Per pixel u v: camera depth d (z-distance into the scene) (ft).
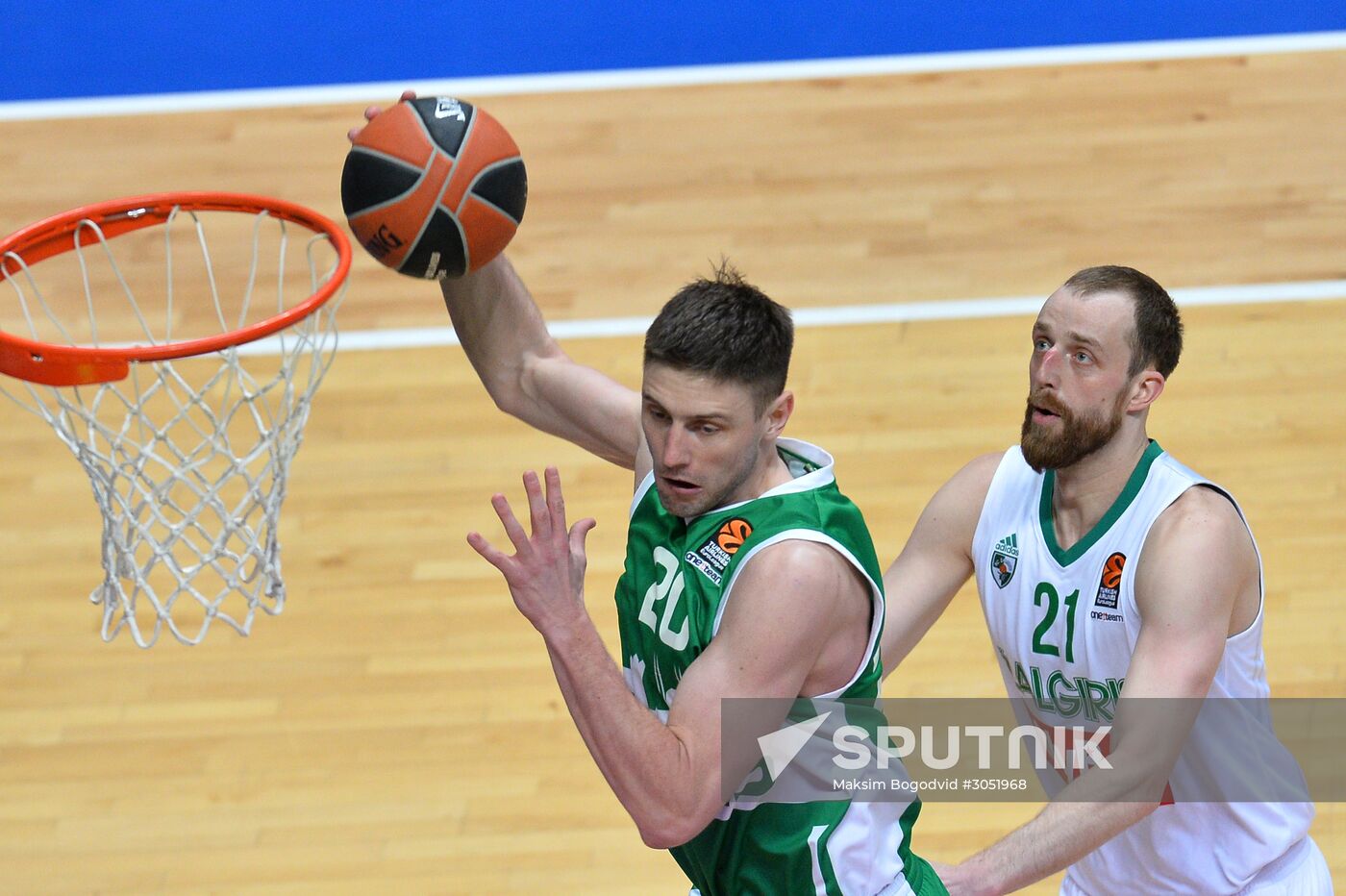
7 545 62.23
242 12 98.99
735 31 94.68
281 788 51.90
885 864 31.50
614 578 59.21
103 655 57.21
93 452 36.06
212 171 84.64
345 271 37.32
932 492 61.93
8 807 51.57
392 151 31.78
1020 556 35.58
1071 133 83.76
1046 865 31.81
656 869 48.78
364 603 58.95
